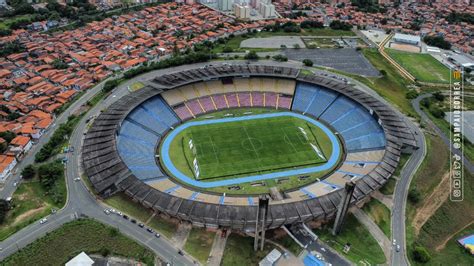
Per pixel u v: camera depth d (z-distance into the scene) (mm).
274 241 91500
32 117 141125
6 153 118438
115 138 118062
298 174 118062
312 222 97062
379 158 119062
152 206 93312
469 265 94062
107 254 86250
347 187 83500
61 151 121875
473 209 111062
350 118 142625
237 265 85812
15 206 100500
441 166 123438
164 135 136250
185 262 85562
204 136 135750
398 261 89688
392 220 100688
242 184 113250
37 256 85625
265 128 141125
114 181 101688
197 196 106000
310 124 144375
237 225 88375
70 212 97938
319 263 87438
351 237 94312
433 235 100188
